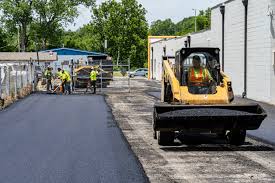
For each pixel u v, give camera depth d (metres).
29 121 19.22
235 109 12.81
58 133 15.79
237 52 32.81
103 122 18.75
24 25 86.81
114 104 27.69
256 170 10.20
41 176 9.81
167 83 14.65
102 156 11.77
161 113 12.55
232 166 10.62
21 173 10.10
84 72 42.38
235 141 13.41
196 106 12.73
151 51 75.25
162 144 13.49
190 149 12.88
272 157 11.66
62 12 86.94
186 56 13.89
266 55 27.72
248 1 30.50
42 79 47.16
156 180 9.38
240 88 32.34
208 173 9.96
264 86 28.12
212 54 14.02
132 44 100.25
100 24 103.44
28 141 14.19
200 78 13.72
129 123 18.69
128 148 12.86
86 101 29.30
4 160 11.45
